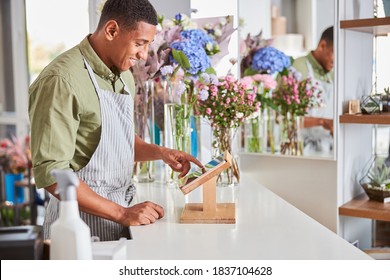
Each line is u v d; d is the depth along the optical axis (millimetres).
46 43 5062
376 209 2619
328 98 2744
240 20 2861
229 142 2420
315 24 2992
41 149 1688
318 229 1736
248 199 2197
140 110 2596
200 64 2432
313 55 2875
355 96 2783
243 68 2943
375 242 3000
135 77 2578
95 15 2664
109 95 1883
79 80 1782
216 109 2375
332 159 2668
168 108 2447
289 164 2854
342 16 2586
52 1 4926
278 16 3098
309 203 2797
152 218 1818
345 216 2789
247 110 2387
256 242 1598
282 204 2104
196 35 2582
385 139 2936
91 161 1873
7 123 5207
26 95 5191
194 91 2471
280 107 2891
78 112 1774
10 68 5184
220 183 2471
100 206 1732
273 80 2854
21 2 5098
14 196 4508
